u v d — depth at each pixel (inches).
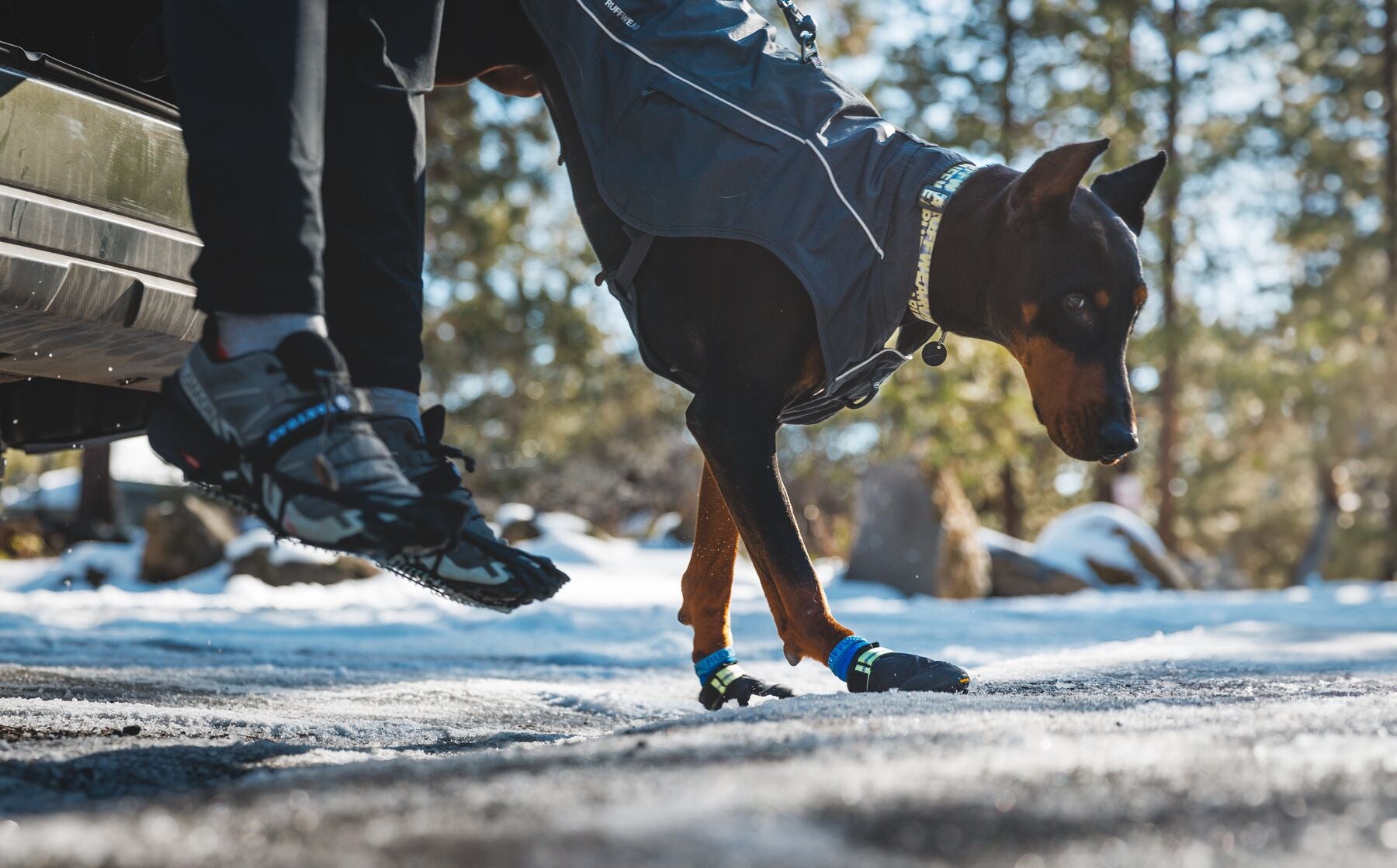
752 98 93.7
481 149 685.3
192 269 66.8
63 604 320.8
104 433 105.8
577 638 215.0
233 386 65.9
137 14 96.3
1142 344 959.0
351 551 65.9
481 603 75.5
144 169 85.0
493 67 100.8
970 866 31.3
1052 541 635.5
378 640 207.6
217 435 67.1
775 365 90.7
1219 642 168.4
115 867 32.0
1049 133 920.9
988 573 582.2
